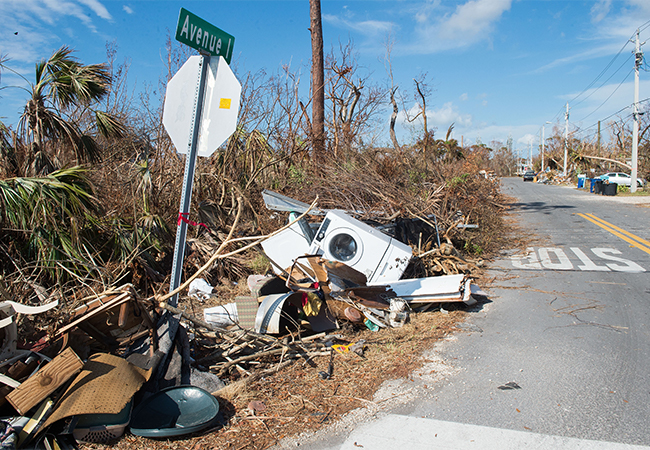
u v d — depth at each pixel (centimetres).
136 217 614
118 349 320
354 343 425
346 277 483
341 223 577
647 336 454
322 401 321
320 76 1305
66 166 545
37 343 288
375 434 282
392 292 515
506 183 5238
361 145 1323
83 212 507
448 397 331
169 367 310
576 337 455
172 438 267
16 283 401
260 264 672
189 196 352
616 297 604
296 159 1091
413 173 1213
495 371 375
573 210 1842
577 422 296
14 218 444
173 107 352
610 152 5422
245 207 833
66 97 629
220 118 343
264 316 405
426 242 771
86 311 303
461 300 513
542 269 801
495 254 962
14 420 239
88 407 243
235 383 325
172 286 348
